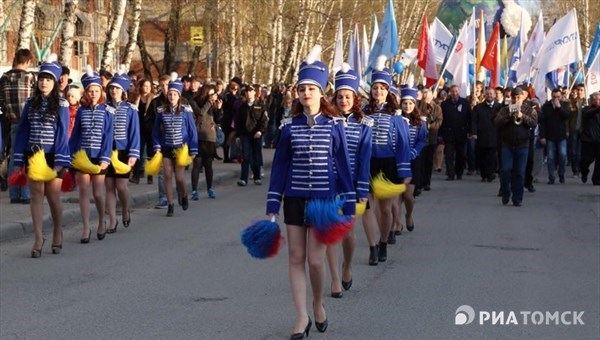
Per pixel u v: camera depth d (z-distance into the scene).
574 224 14.63
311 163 7.50
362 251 11.84
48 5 27.45
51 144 11.13
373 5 52.78
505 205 17.19
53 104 11.09
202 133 17.81
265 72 46.16
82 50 36.03
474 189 20.44
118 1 23.20
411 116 12.70
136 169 19.27
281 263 10.91
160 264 10.87
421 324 8.12
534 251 11.97
